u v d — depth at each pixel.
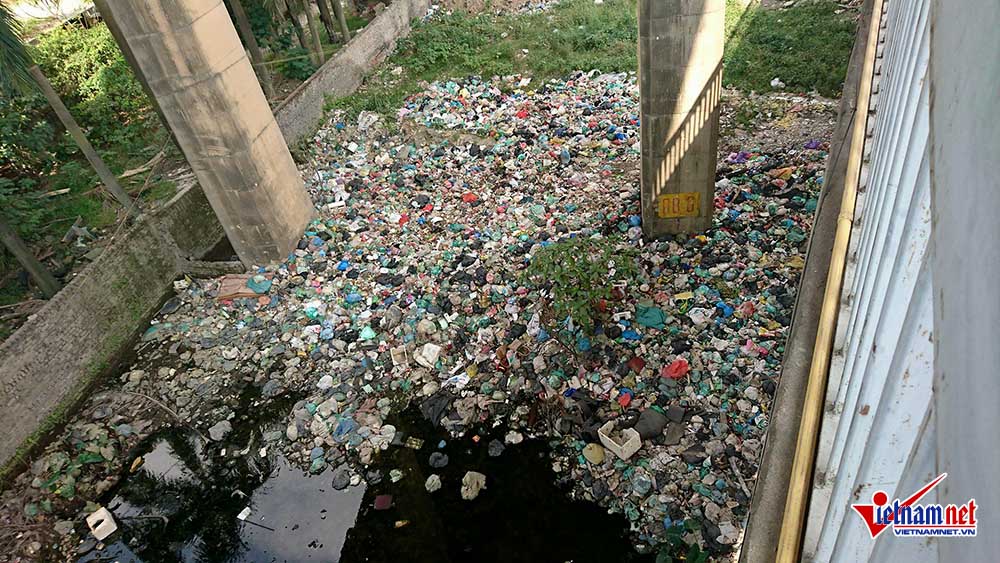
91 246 10.78
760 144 10.97
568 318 8.00
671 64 7.79
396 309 9.02
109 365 9.07
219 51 8.99
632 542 6.09
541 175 11.39
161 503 7.46
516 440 7.23
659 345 7.62
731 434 6.59
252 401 8.39
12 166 12.55
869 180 5.06
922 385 1.77
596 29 16.30
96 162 9.77
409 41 17.27
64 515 7.43
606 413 7.09
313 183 12.45
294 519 7.04
